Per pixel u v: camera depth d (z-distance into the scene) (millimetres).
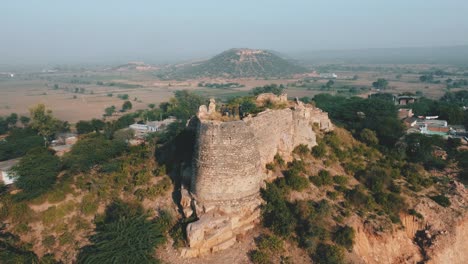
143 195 34562
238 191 28953
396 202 34500
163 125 89562
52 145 69500
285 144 37500
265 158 34688
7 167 49938
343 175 38031
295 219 29984
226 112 35344
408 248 32188
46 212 33875
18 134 72125
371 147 46594
